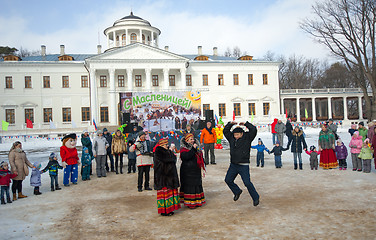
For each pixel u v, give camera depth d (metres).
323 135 11.72
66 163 10.27
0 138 31.73
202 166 7.01
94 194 8.88
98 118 44.62
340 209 6.36
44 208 7.45
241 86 49.06
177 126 17.84
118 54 43.81
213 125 14.73
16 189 9.06
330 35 37.91
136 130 15.63
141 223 6.00
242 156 6.52
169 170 6.47
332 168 11.67
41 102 43.84
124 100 17.52
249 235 5.09
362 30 36.94
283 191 8.21
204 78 48.25
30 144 28.31
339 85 75.44
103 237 5.30
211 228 5.50
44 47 49.59
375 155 10.33
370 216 5.84
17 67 43.34
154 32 53.88
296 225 5.48
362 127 12.22
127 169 13.83
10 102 43.06
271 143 22.50
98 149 11.72
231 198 7.68
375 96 37.59
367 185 8.57
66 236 5.42
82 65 44.94
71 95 44.62
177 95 17.95
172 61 44.75
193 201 6.84
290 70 79.81
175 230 5.48
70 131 41.44
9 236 5.51
